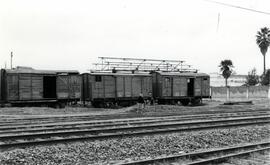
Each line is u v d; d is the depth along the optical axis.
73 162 10.54
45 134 14.40
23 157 10.94
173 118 24.55
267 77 83.12
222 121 21.28
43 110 32.25
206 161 9.84
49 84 39.88
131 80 43.50
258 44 85.31
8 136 13.59
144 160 9.70
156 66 50.09
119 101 42.81
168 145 13.34
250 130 17.80
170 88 46.31
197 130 17.17
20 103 36.41
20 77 36.22
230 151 11.77
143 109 34.41
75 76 40.19
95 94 40.62
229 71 95.31
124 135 14.66
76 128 17.61
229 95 71.12
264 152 11.86
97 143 13.20
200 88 49.00
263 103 50.19
